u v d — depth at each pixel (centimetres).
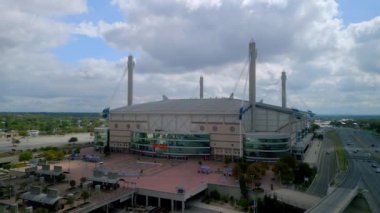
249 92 19700
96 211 10575
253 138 17075
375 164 17212
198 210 10825
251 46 19675
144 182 12925
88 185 12269
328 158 19600
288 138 17288
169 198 10944
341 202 9275
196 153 18650
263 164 14612
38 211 8994
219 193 12275
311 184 13075
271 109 19688
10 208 9200
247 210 10606
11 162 18200
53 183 12988
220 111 18288
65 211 9325
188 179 13488
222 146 18188
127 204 11619
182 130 19762
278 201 10406
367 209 9994
